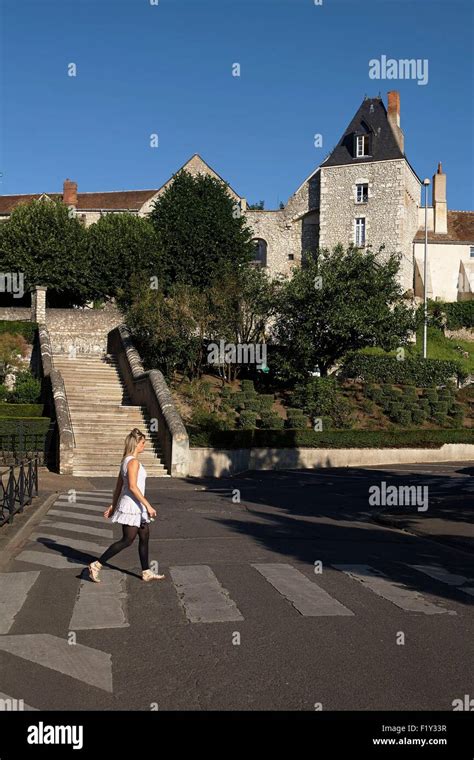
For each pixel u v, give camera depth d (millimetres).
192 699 5152
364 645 6309
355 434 29203
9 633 6555
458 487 21516
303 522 14305
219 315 32625
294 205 54344
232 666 5762
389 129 51062
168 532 12391
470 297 52062
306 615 7207
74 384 30625
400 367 38469
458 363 40125
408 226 51938
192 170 55562
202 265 42188
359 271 33531
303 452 27906
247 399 31344
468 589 8539
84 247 40719
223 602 7641
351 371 38250
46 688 5324
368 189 50656
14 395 30516
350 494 19609
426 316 35469
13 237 39781
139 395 28547
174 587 8281
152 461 24172
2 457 24203
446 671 5711
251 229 54406
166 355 31984
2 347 34344
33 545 10812
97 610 7293
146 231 42750
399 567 9828
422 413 34125
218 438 25391
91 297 41531
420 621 7078
